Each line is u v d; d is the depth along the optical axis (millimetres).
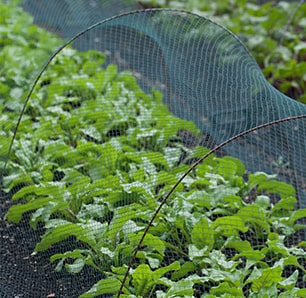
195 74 7922
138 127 8320
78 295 5906
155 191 7199
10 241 6742
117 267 5867
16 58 10227
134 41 9320
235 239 6344
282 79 10133
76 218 6688
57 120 8617
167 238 6441
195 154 7434
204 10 12672
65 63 9938
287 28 11805
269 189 7121
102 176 7348
